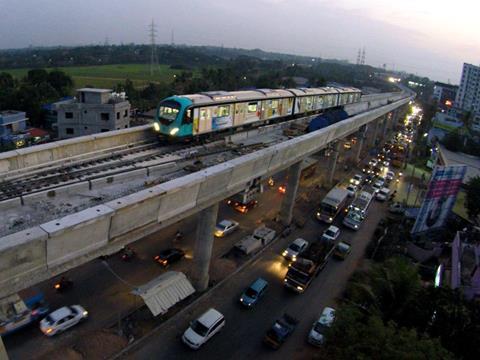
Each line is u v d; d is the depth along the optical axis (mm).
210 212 22391
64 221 12867
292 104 45469
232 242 31062
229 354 20016
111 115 50875
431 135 76312
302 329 22609
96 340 19547
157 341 20156
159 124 28031
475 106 124875
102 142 24188
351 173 55156
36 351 18578
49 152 20453
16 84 80062
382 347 13055
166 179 20812
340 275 28719
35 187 17609
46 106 63375
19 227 14305
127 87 82000
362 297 17375
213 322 20688
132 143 26922
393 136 87312
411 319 16344
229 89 102062
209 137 32312
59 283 22938
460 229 36750
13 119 53594
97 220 13539
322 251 29203
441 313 16031
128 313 21734
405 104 99312
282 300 25031
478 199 37906
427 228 36219
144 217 16188
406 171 60531
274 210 38344
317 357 16016
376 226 38125
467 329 15461
